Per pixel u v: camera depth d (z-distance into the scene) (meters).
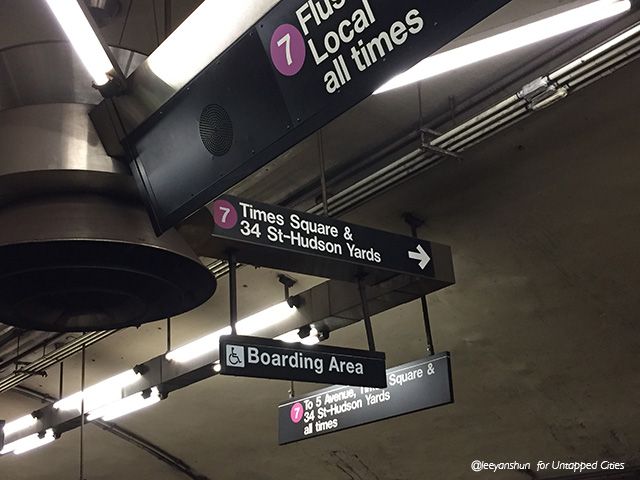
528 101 5.07
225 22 2.80
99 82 3.20
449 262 5.92
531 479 9.43
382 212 6.80
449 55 3.88
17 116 3.41
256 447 10.99
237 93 2.79
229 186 2.90
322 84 2.51
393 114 5.81
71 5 2.82
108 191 3.44
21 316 3.73
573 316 7.56
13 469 12.81
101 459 12.09
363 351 5.43
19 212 3.34
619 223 6.55
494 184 6.38
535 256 7.02
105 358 9.88
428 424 9.52
